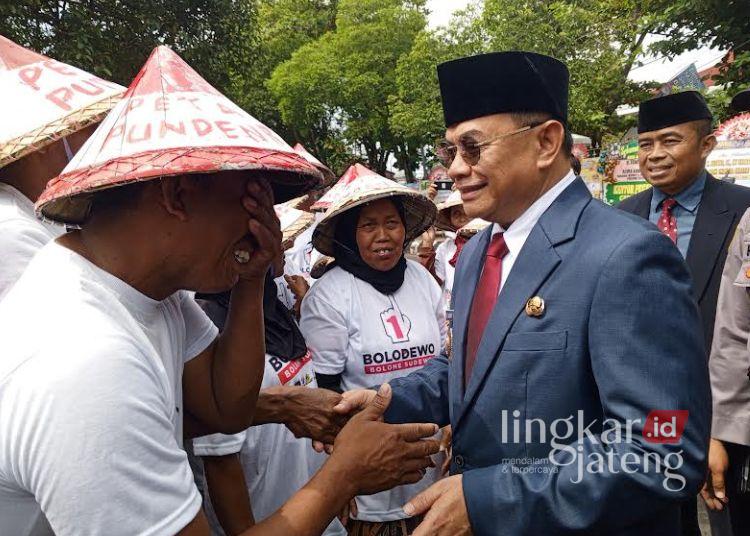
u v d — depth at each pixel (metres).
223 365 1.43
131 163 0.99
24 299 1.05
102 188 0.98
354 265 2.74
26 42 7.07
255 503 2.24
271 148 1.07
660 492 1.20
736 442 2.45
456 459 1.63
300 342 2.37
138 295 1.16
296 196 1.40
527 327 1.44
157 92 1.11
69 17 7.45
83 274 1.09
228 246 1.17
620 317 1.29
